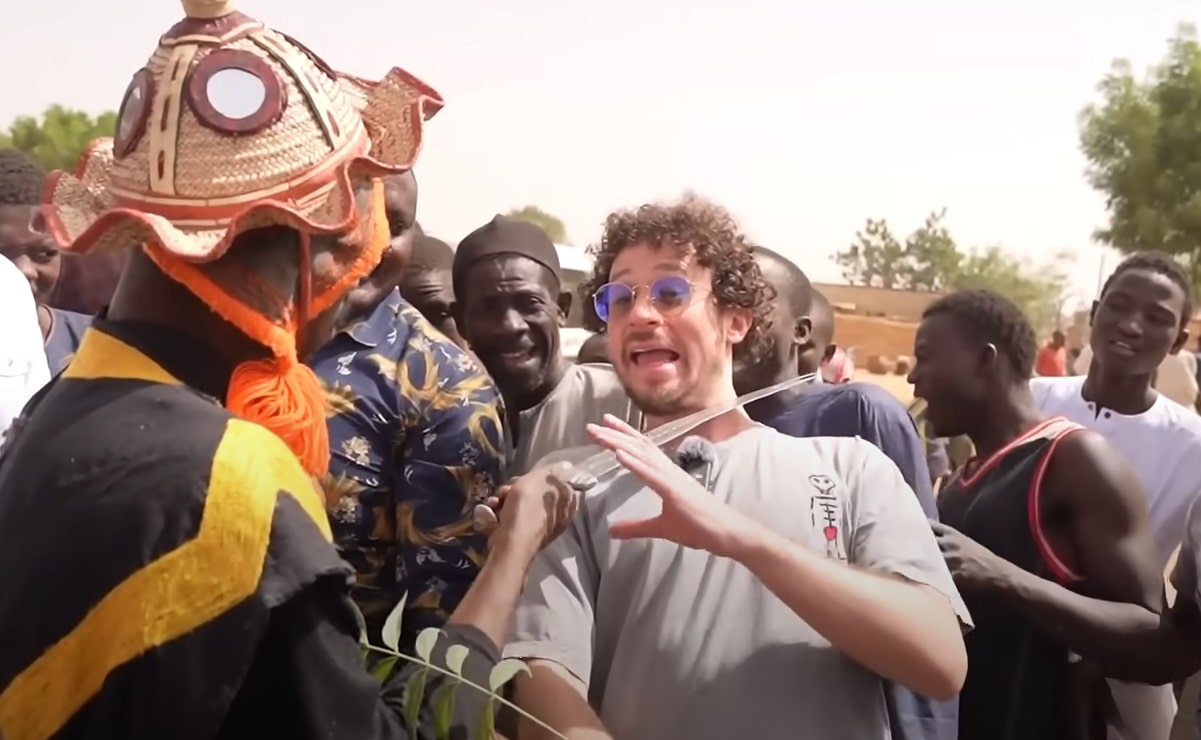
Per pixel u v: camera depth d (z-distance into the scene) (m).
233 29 1.60
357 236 1.69
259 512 1.43
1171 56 37.91
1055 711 3.15
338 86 1.70
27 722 1.42
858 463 2.36
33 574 1.44
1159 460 4.22
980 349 3.44
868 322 36.91
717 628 2.18
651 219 2.40
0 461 1.68
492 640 1.87
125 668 1.39
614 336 2.44
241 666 1.39
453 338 4.20
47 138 22.42
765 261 3.51
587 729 2.04
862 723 2.16
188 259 1.47
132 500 1.42
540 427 3.54
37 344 3.20
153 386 1.54
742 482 2.30
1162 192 37.75
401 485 2.72
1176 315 4.21
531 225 3.69
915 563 2.20
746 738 2.11
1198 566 2.96
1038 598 2.96
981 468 3.42
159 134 1.54
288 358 1.61
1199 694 3.09
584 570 2.27
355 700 1.48
